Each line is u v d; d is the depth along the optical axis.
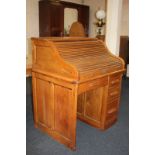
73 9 5.41
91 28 6.23
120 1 3.42
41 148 2.03
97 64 2.05
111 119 2.50
